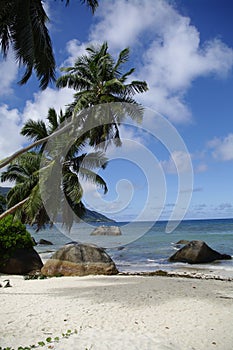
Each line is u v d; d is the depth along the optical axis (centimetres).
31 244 1623
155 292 941
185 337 584
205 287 1027
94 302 831
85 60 1941
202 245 2080
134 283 1109
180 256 2089
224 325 644
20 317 710
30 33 979
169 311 739
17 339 579
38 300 867
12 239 1540
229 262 2019
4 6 951
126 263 2052
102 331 614
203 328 628
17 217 2089
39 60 1101
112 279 1216
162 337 582
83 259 1424
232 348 538
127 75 1922
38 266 1579
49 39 1120
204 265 1909
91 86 1903
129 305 794
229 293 934
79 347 532
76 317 704
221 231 5256
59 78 1858
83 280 1202
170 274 1498
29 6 980
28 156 2247
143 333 602
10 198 2222
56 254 1467
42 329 632
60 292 975
